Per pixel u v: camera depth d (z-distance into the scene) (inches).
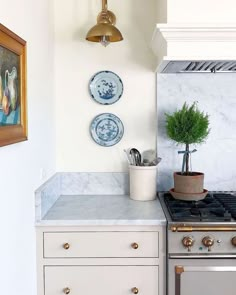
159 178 79.9
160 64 67.8
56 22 78.3
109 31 67.4
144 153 79.9
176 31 60.2
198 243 58.2
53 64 76.7
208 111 78.9
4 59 42.1
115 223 59.4
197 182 69.3
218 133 79.0
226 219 59.0
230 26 59.1
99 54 78.7
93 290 60.7
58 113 79.4
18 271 49.4
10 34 43.4
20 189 50.6
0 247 42.2
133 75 78.9
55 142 78.9
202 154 79.4
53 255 60.2
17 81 47.3
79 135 79.7
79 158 80.0
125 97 79.3
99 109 79.5
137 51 78.6
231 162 79.5
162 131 79.2
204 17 62.2
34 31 59.4
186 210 63.4
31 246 56.9
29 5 56.2
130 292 60.6
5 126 42.4
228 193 78.0
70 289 60.6
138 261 60.2
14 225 47.6
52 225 59.4
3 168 43.3
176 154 79.6
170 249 58.5
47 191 65.4
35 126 59.7
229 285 58.5
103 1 71.1
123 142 79.8
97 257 60.3
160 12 71.1
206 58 61.9
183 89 78.6
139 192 73.6
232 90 78.4
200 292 58.7
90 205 70.2
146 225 59.6
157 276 60.2
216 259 58.3
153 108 79.4
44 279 60.5
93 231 60.0
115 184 79.7
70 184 79.8
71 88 79.1
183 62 65.2
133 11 78.4
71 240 60.0
